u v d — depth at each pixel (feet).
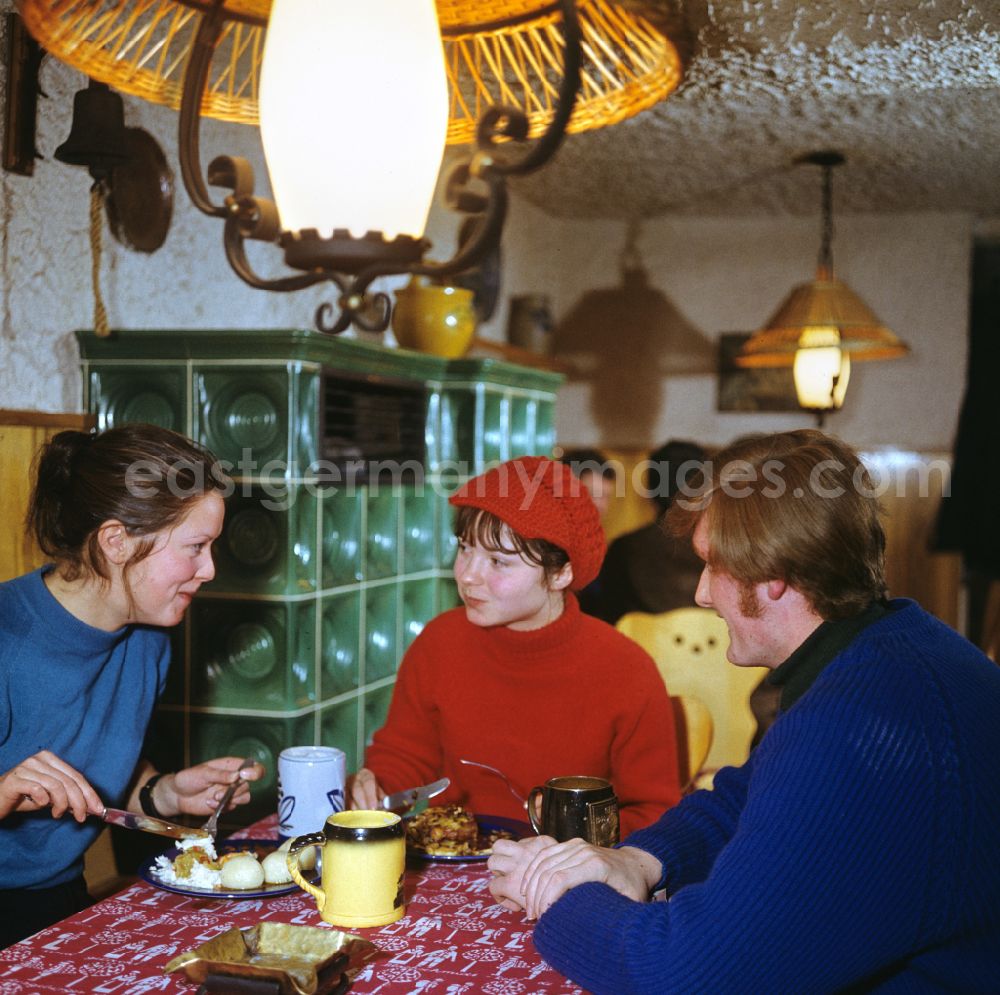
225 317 8.38
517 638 5.41
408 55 3.14
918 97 10.39
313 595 7.20
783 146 12.21
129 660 5.15
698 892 3.33
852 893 3.10
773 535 3.51
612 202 15.02
